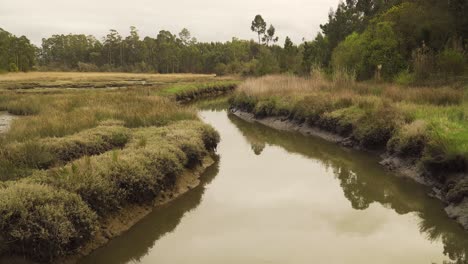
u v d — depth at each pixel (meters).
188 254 7.58
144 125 14.74
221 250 7.68
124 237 8.11
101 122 14.52
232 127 21.84
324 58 36.28
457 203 9.04
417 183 11.09
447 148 10.30
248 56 107.56
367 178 12.28
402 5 27.44
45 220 6.52
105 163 8.95
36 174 8.40
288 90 24.22
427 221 9.02
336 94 19.86
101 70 111.06
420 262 7.14
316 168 13.59
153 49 117.56
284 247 7.71
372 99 17.52
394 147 13.09
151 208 9.41
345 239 8.05
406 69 23.78
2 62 83.56
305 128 19.20
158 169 9.88
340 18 37.41
